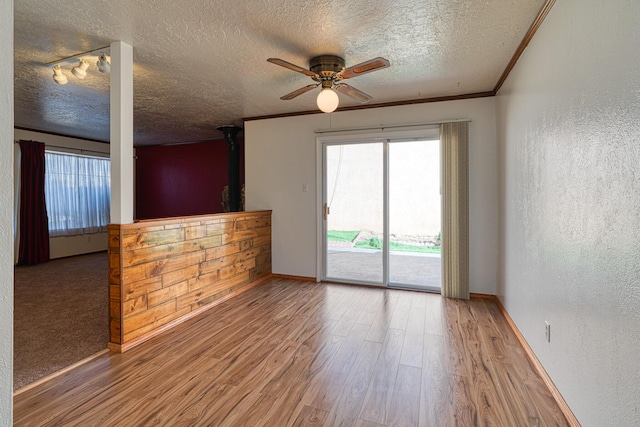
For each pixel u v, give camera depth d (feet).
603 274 4.55
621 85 4.12
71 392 6.38
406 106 13.15
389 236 13.97
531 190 7.62
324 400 6.15
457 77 10.65
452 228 12.36
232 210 18.19
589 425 4.91
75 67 9.24
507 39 8.11
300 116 14.93
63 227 20.86
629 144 3.96
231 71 10.21
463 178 12.19
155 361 7.61
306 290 13.39
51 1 6.50
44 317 10.36
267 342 8.59
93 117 16.11
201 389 6.50
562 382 5.87
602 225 4.58
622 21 4.08
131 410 5.85
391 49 8.70
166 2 6.57
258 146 15.74
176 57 9.18
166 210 23.93
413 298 12.32
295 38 8.10
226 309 11.13
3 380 2.09
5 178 2.10
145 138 21.49
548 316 6.55
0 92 2.06
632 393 3.88
